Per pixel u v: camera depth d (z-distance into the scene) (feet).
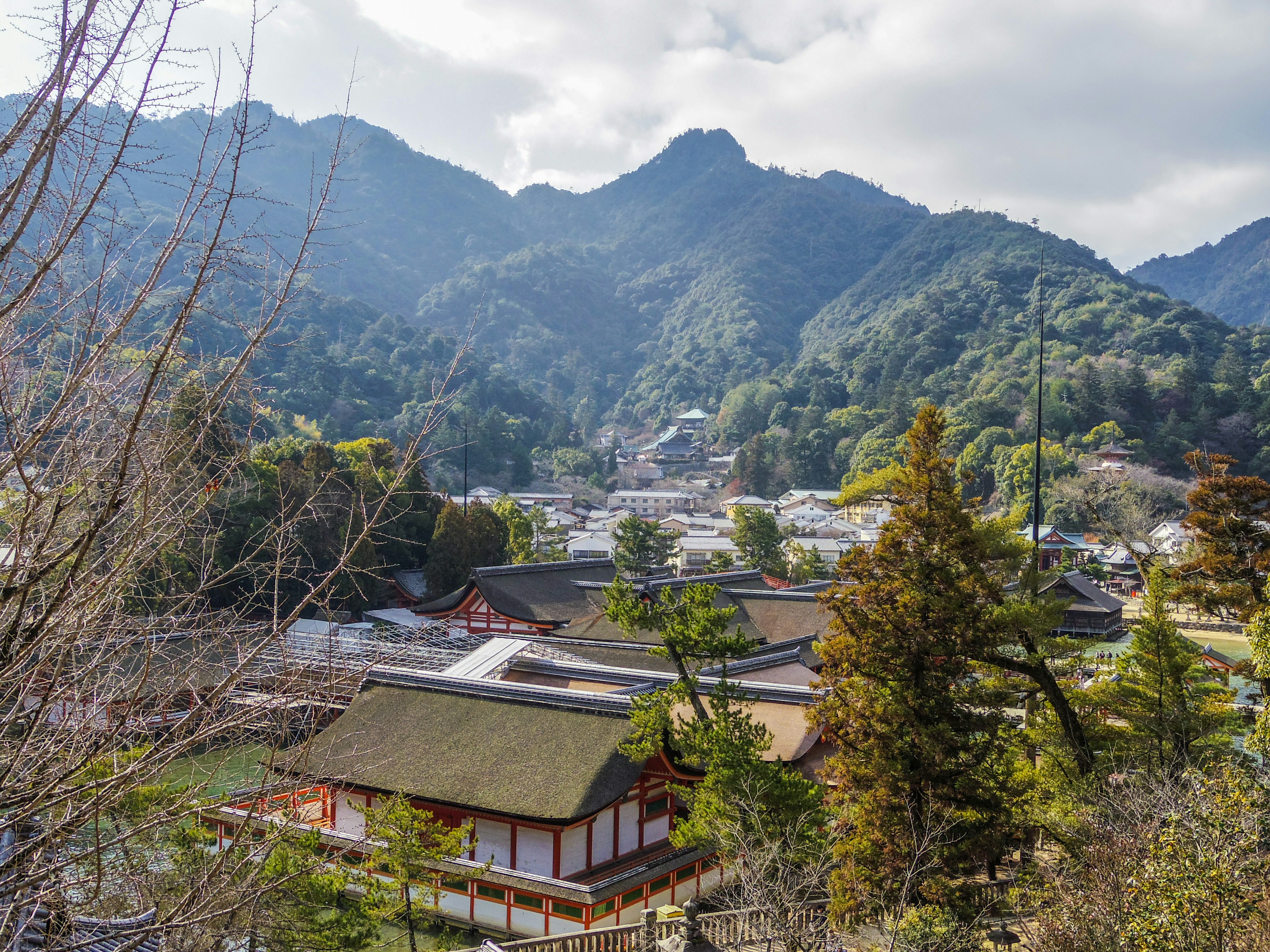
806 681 121.19
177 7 19.53
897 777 70.74
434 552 220.43
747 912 60.08
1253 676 95.55
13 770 20.42
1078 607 279.90
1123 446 511.40
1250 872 45.16
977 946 62.95
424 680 93.81
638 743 79.46
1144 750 88.17
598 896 73.56
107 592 21.67
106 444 21.43
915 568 76.69
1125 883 50.62
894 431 590.96
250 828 27.07
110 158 19.88
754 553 317.83
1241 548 101.35
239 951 34.58
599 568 193.98
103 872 25.81
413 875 67.26
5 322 19.57
